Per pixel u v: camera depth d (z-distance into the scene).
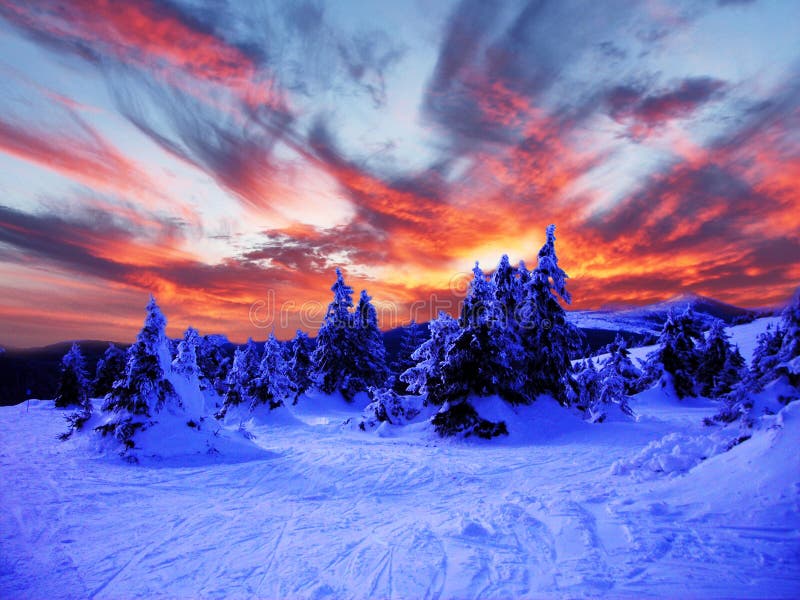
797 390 11.30
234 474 14.77
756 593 5.67
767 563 6.35
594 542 7.53
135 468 15.47
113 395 18.41
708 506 8.41
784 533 7.04
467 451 19.59
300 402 39.09
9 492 11.84
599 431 22.05
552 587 6.05
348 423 28.88
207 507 10.91
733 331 56.56
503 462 16.48
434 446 21.62
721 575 6.13
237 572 6.90
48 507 10.56
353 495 12.21
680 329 41.94
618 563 6.68
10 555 7.68
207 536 8.67
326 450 19.55
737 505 8.10
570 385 27.23
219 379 47.09
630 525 8.06
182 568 7.09
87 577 6.78
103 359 43.75
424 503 11.28
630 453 17.33
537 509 9.70
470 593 5.98
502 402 23.78
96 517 9.94
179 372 19.86
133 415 17.70
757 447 9.33
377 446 21.44
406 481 13.71
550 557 7.10
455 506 10.81
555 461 16.34
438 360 29.45
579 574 6.38
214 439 18.00
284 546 8.04
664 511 8.62
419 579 6.46
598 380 28.52
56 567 7.16
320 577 6.64
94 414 20.83
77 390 42.34
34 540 8.43
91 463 15.73
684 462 11.27
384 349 45.94
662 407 38.62
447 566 6.90
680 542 7.19
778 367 11.61
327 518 9.91
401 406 28.98
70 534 8.77
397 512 10.41
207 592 6.24
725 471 9.34
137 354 18.44
